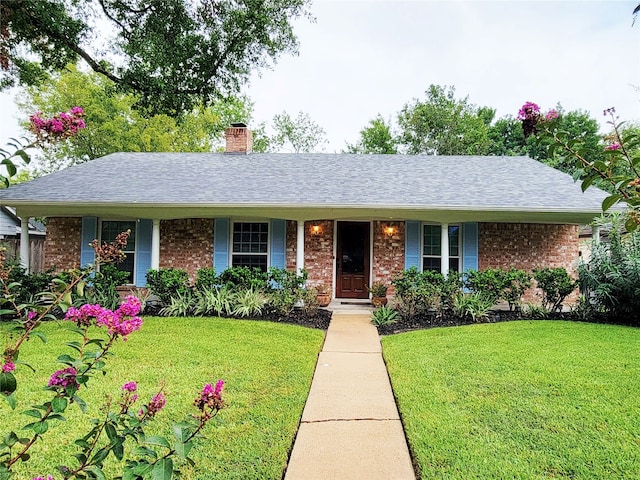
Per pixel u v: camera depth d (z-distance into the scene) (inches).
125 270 454.3
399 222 462.9
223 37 424.2
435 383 197.3
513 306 420.2
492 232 455.8
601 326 325.1
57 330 297.9
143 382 197.2
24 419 157.0
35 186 417.4
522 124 85.0
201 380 201.2
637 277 334.0
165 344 265.7
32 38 378.3
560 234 457.4
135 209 407.8
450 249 461.4
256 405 171.9
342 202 385.1
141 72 412.2
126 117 1059.3
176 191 409.4
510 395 181.3
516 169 496.7
